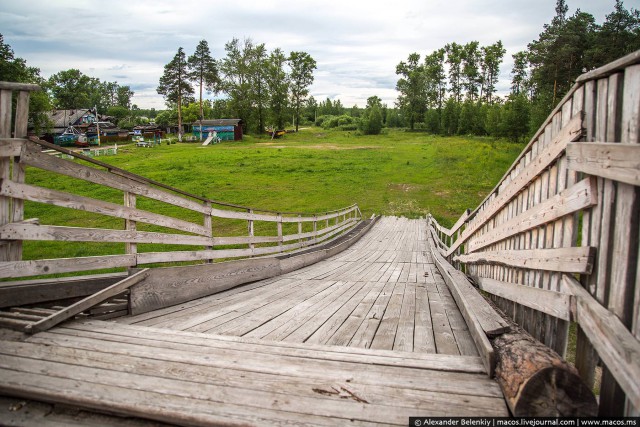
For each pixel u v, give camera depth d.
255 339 3.42
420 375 2.73
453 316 4.77
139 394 2.50
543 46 44.59
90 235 4.27
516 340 2.95
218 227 17.77
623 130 2.22
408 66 110.44
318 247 13.10
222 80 82.25
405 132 89.81
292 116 95.06
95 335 3.36
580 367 2.63
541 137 3.60
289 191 27.86
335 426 2.19
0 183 3.54
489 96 110.56
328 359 2.99
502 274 4.92
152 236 5.14
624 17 36.75
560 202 2.97
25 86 3.65
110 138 72.50
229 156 43.25
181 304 5.09
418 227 21.00
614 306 2.23
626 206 2.16
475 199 26.88
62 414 2.53
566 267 2.78
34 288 3.90
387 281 7.75
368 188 30.34
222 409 2.34
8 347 3.07
